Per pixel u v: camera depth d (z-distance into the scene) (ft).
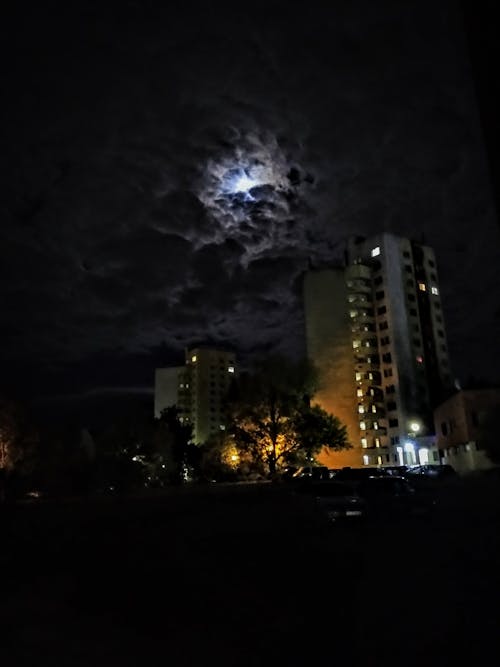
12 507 111.65
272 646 21.26
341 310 306.76
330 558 41.68
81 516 89.71
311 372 187.52
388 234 312.09
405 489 77.25
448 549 43.65
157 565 41.19
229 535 58.85
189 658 20.18
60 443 165.27
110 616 26.37
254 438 186.29
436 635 22.04
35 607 28.60
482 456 179.22
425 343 307.78
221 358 514.27
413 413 289.53
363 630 22.97
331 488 68.90
